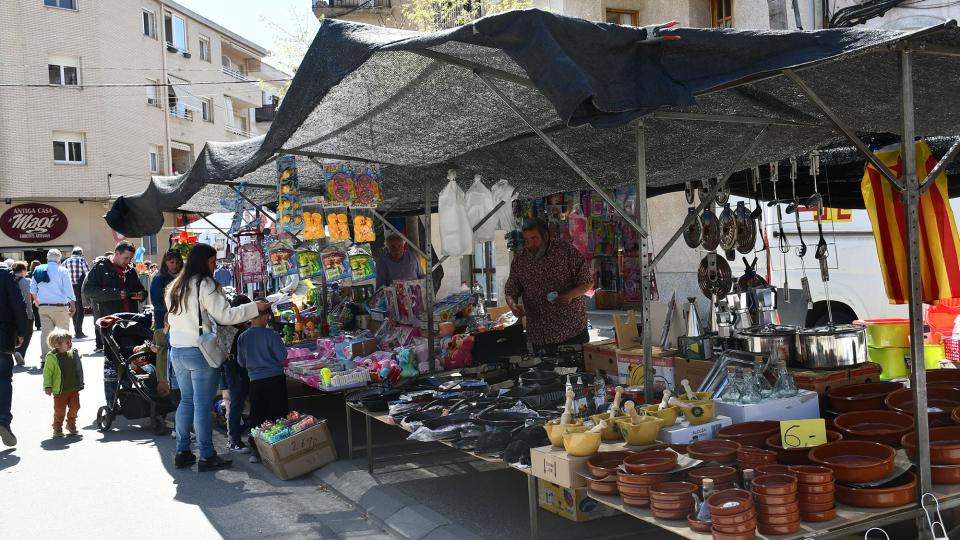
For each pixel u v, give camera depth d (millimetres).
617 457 3631
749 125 5574
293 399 9039
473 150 6938
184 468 6797
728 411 4160
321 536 4984
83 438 8141
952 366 6199
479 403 5246
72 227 28125
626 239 8750
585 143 6355
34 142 27141
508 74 4168
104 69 28594
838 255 8688
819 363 4605
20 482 6465
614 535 4438
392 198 9531
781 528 2982
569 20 3260
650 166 6930
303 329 8672
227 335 6730
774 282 9367
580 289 6562
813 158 6305
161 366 8078
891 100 4801
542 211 8695
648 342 4520
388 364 6609
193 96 33219
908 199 3482
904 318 7676
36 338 17203
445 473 6047
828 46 3578
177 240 9508
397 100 5188
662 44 3404
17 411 9672
